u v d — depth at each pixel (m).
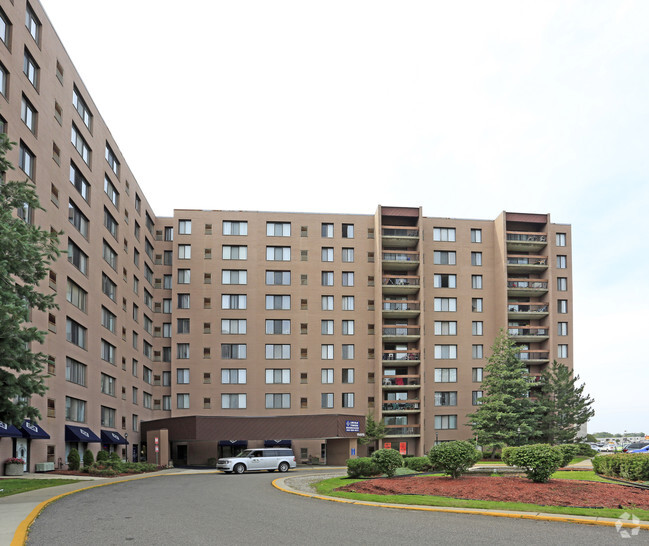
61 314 42.69
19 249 20.83
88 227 49.50
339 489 23.83
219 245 73.38
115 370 56.84
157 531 13.71
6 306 19.09
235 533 13.41
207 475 41.41
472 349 74.50
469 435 72.62
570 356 76.00
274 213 74.44
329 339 72.75
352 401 71.75
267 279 73.25
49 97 41.16
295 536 13.02
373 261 74.56
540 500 18.09
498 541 12.40
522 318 75.88
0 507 18.25
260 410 70.75
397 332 73.62
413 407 72.31
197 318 71.88
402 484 23.48
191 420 60.31
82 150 48.59
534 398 71.12
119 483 31.28
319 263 74.00
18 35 36.12
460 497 19.42
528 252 77.75
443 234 76.31
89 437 46.22
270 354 72.00
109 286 55.78
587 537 12.77
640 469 25.09
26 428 35.94
